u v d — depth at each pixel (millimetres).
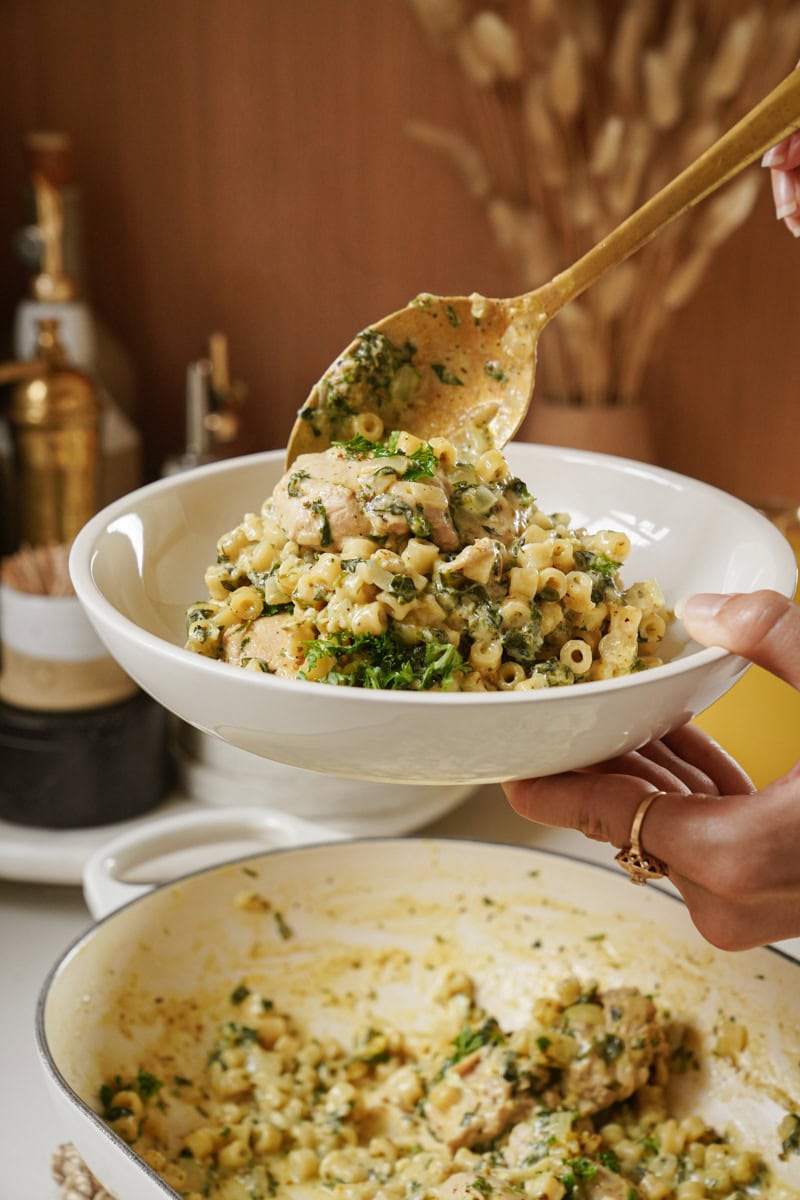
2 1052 748
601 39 1069
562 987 698
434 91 1099
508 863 737
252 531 618
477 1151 667
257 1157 674
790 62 1043
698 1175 655
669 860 588
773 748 797
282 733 532
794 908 594
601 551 629
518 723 520
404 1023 732
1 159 1116
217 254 1145
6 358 1118
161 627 629
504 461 613
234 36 1092
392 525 576
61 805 875
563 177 1042
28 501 1008
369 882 744
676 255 1105
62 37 1093
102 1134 593
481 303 624
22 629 873
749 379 1170
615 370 1104
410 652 569
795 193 702
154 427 1185
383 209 1131
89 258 1146
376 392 630
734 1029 687
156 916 708
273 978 733
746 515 642
